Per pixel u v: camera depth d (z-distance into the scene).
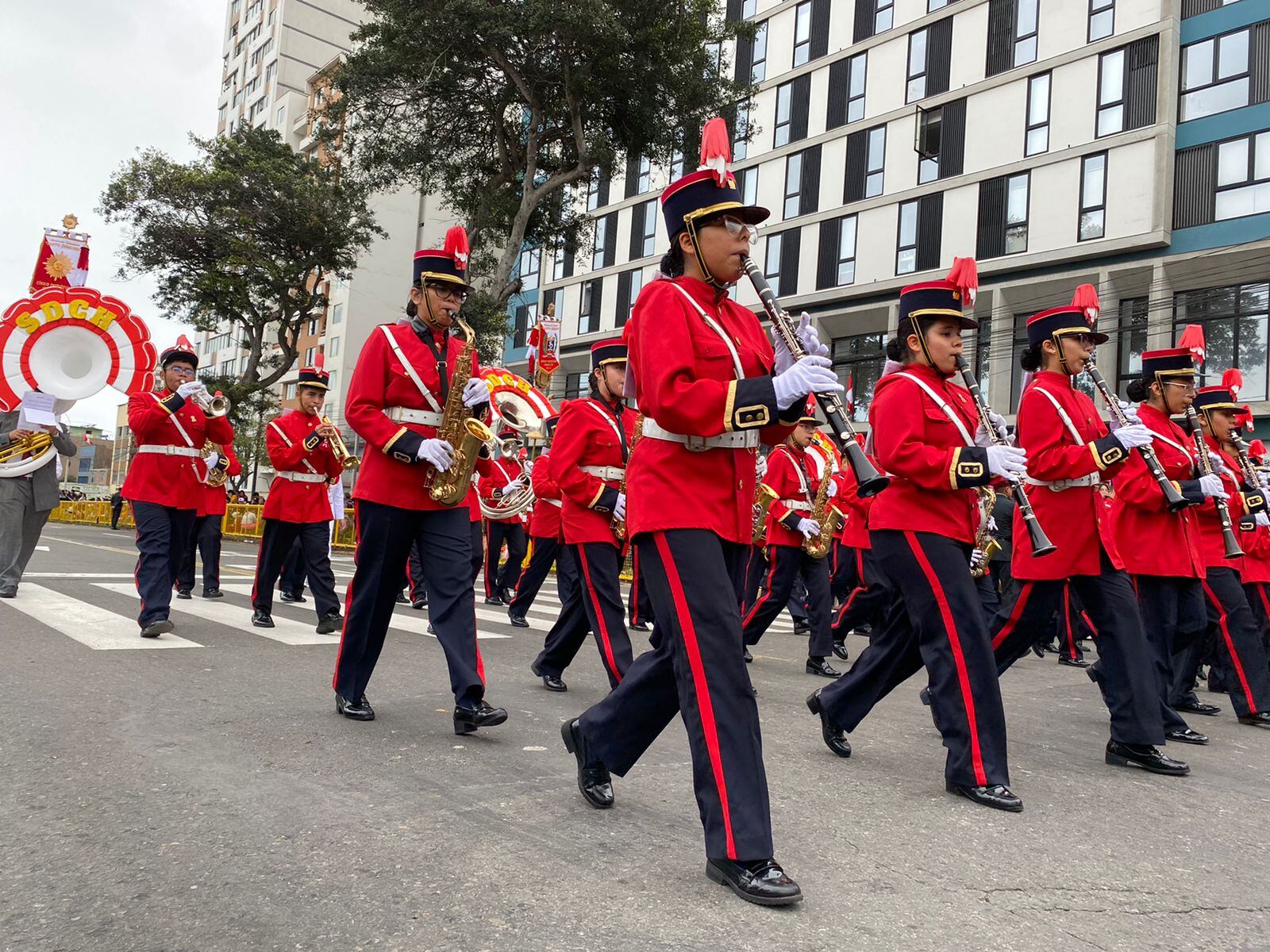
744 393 2.79
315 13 63.31
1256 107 21.91
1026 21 25.72
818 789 4.02
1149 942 2.61
